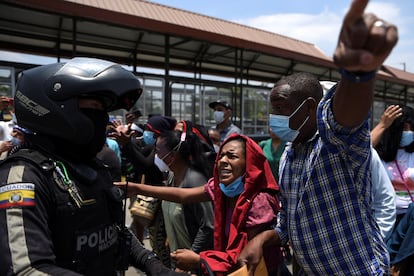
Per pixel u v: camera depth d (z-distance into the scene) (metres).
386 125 2.73
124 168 3.83
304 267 1.63
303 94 1.59
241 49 10.04
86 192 1.21
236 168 1.87
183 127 2.64
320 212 1.52
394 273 2.51
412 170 2.80
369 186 1.54
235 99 10.20
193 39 8.52
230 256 1.72
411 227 2.41
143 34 8.48
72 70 1.21
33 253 0.98
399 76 16.48
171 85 8.83
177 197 2.21
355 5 0.71
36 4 5.98
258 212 1.77
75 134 1.22
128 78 1.30
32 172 1.10
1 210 1.02
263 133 11.16
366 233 1.50
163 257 2.82
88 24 7.62
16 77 6.61
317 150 1.53
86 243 1.18
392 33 0.73
